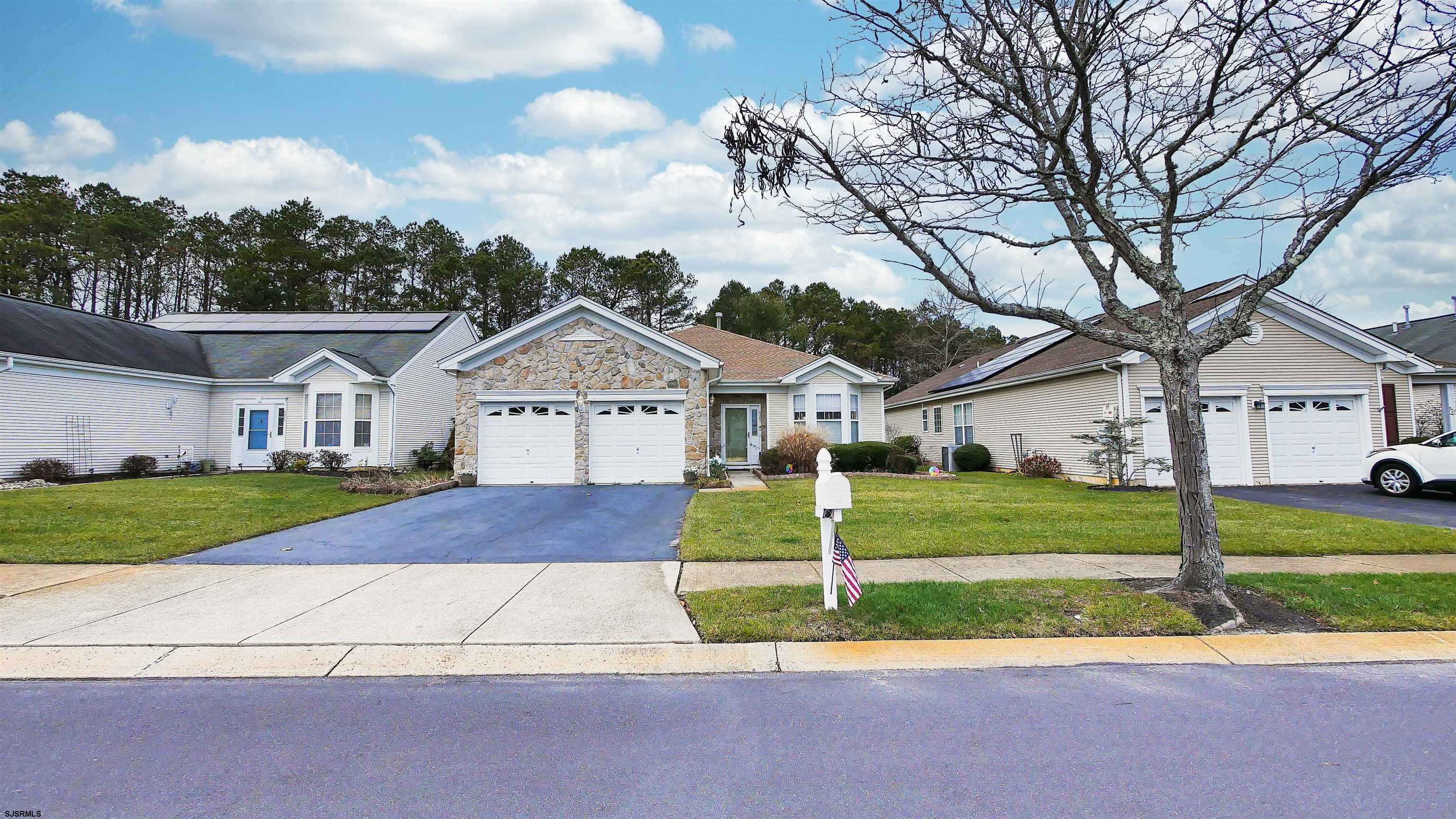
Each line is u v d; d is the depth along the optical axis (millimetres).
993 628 5645
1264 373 16688
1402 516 11555
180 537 9844
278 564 8414
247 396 21875
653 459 17312
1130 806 3100
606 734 3930
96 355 18656
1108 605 6059
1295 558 8234
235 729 4023
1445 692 4480
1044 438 19984
